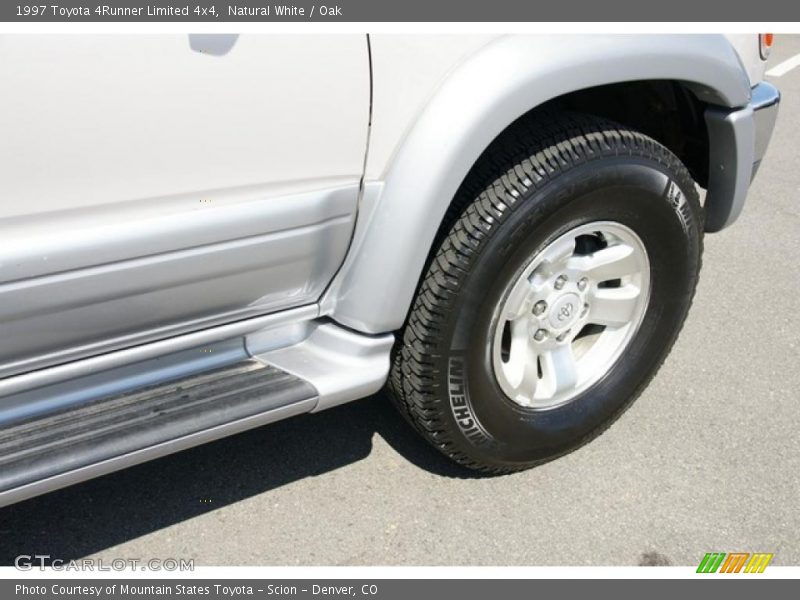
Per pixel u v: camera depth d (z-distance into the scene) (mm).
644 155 2236
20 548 2266
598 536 2375
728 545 2365
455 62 1965
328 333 2178
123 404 1953
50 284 1682
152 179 1709
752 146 2637
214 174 1776
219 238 1834
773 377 3057
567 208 2152
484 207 2064
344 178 1957
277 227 1899
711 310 3473
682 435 2756
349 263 2090
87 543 2289
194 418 1915
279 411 1993
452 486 2516
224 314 2025
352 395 2141
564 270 2311
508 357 2502
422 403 2223
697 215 2471
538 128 2156
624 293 2490
